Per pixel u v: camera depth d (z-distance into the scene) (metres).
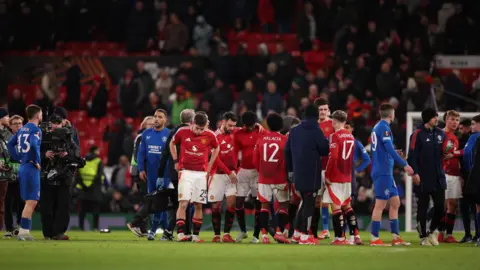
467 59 106.69
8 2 114.31
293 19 114.25
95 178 78.50
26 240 52.16
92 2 113.62
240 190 52.94
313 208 48.59
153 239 55.44
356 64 101.19
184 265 31.77
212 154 51.06
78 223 83.00
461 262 34.25
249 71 102.56
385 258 36.06
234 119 52.91
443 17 112.62
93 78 109.62
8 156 58.28
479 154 51.09
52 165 53.09
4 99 106.88
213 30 112.12
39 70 110.25
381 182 48.94
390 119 49.53
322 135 48.34
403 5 107.12
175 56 108.38
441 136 50.94
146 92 101.12
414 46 104.38
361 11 107.38
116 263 32.59
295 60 103.62
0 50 111.88
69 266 31.28
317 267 31.25
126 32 113.31
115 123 94.81
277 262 33.50
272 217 56.88
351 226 49.75
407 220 79.62
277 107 94.12
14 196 62.00
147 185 55.84
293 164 48.50
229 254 38.06
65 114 54.34
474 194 51.47
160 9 115.38
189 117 51.19
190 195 50.53
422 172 50.66
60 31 113.00
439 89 93.88
